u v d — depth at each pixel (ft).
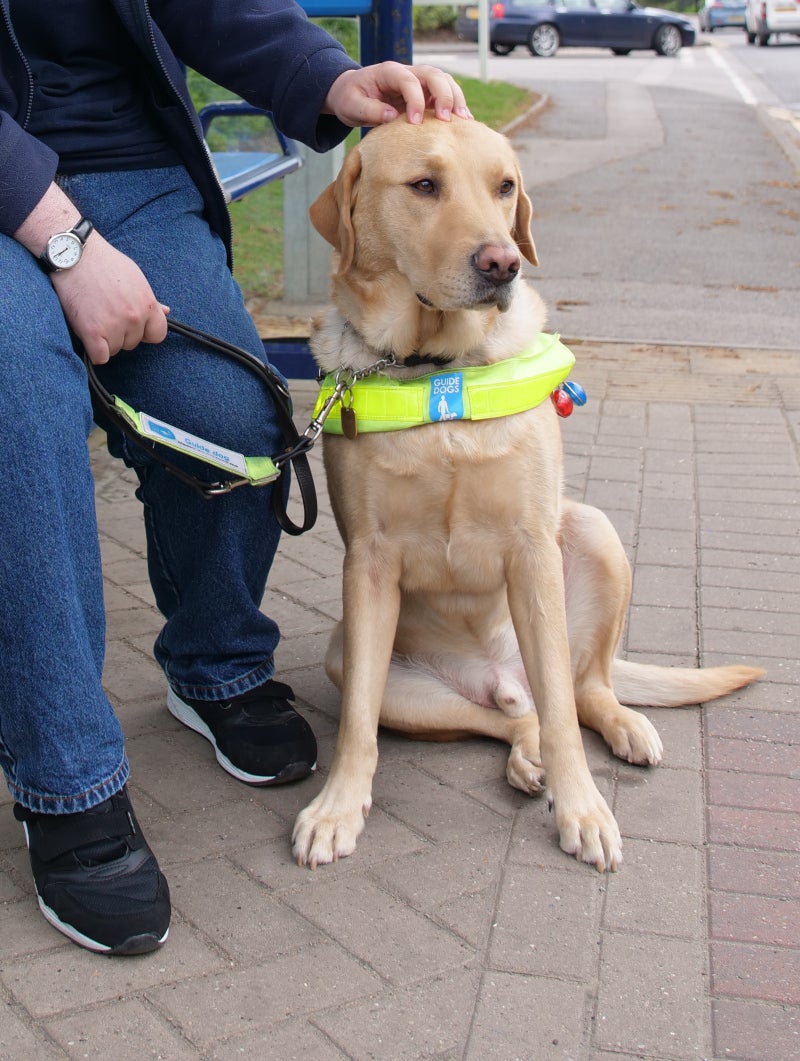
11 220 6.57
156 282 7.50
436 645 9.07
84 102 7.46
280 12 8.00
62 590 6.35
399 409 7.72
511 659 9.14
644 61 83.51
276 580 11.71
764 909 6.87
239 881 7.15
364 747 7.79
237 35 7.99
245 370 7.70
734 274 25.70
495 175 8.00
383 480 7.90
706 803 7.98
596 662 9.07
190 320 7.54
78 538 6.62
